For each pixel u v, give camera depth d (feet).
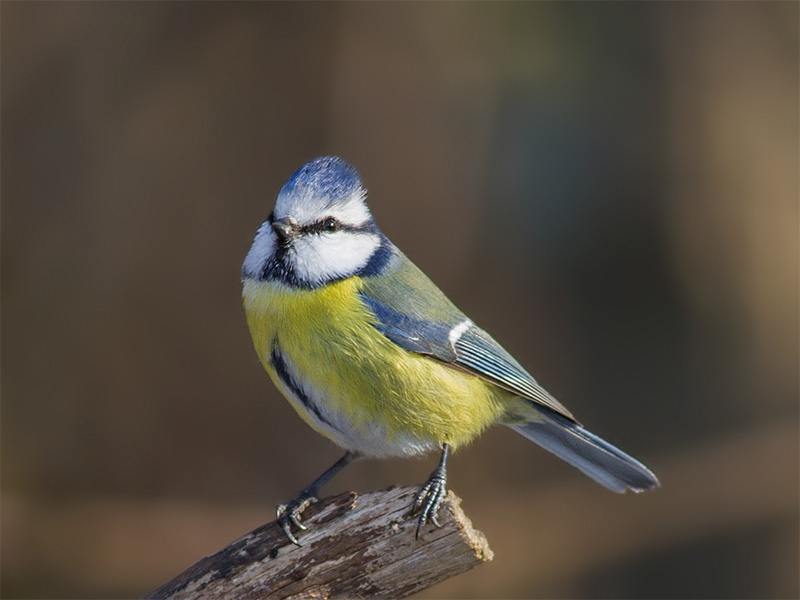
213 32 42.98
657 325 40.91
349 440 22.75
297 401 22.50
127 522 40.32
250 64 42.88
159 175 42.86
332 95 42.45
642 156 39.75
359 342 21.74
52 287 42.14
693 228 39.75
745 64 39.83
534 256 41.50
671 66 39.55
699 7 39.88
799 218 39.34
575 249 40.96
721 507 39.60
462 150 41.42
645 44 39.70
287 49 42.78
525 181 40.47
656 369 41.04
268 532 19.95
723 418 40.27
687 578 39.78
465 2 40.96
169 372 42.37
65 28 42.39
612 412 41.16
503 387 23.81
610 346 41.47
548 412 25.16
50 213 42.34
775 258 39.45
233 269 43.06
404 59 42.16
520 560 40.42
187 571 19.85
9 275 41.86
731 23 39.96
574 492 41.83
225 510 41.01
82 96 42.57
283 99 42.73
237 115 42.80
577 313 41.75
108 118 42.73
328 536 19.67
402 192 41.70
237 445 42.22
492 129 41.06
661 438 40.68
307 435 42.47
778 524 39.32
